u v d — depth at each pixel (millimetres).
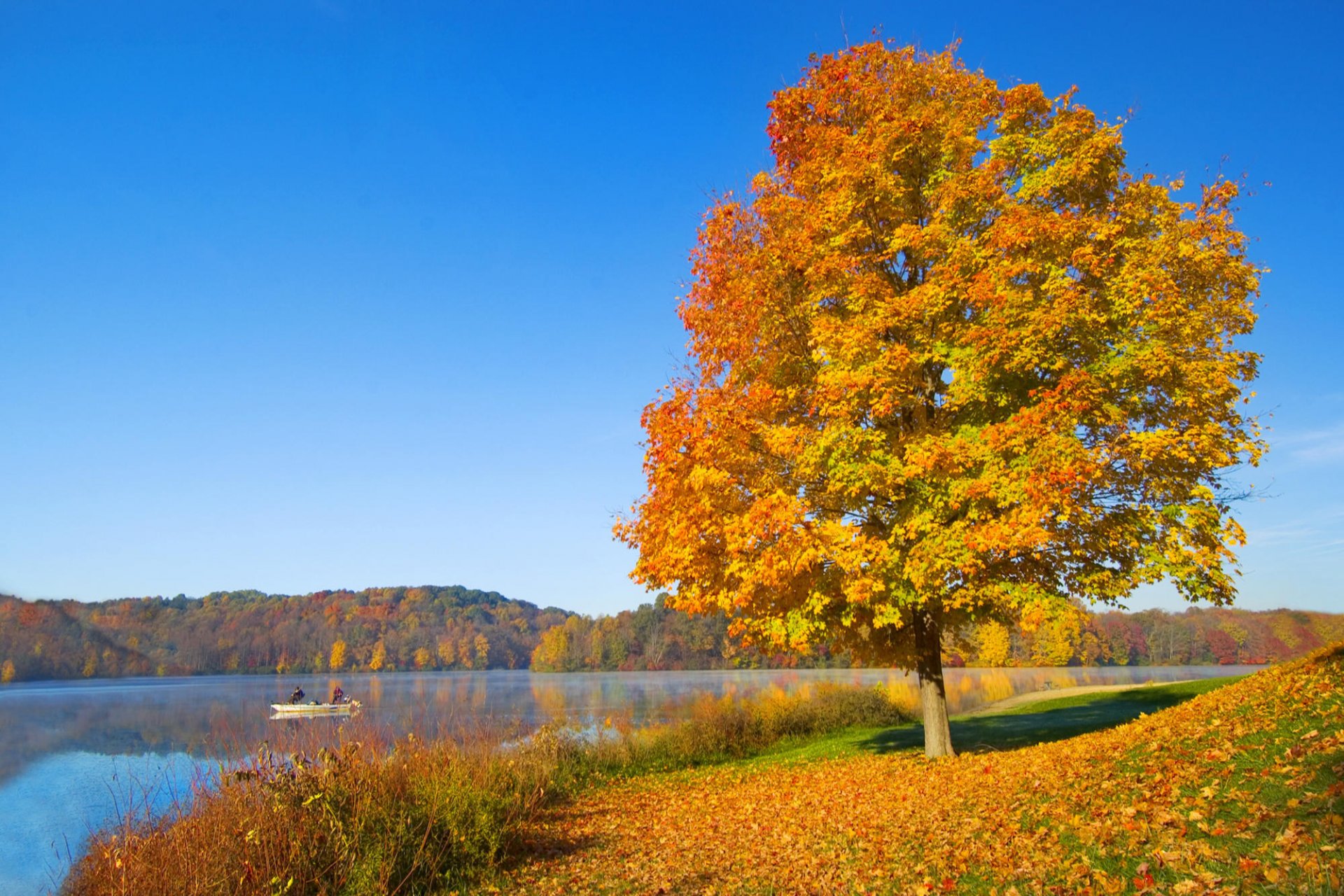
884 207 14102
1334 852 5402
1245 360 12586
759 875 8430
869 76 15125
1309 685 10203
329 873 8297
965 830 8422
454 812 9906
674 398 14391
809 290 14570
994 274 12289
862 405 12867
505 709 40219
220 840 8023
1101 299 12516
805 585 13281
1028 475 11359
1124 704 22234
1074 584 12531
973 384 12234
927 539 12039
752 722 23156
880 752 17625
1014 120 14109
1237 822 6441
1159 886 5711
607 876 9172
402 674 121375
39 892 10570
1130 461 11828
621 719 27906
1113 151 13438
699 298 15617
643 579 14852
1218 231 12727
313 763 9617
